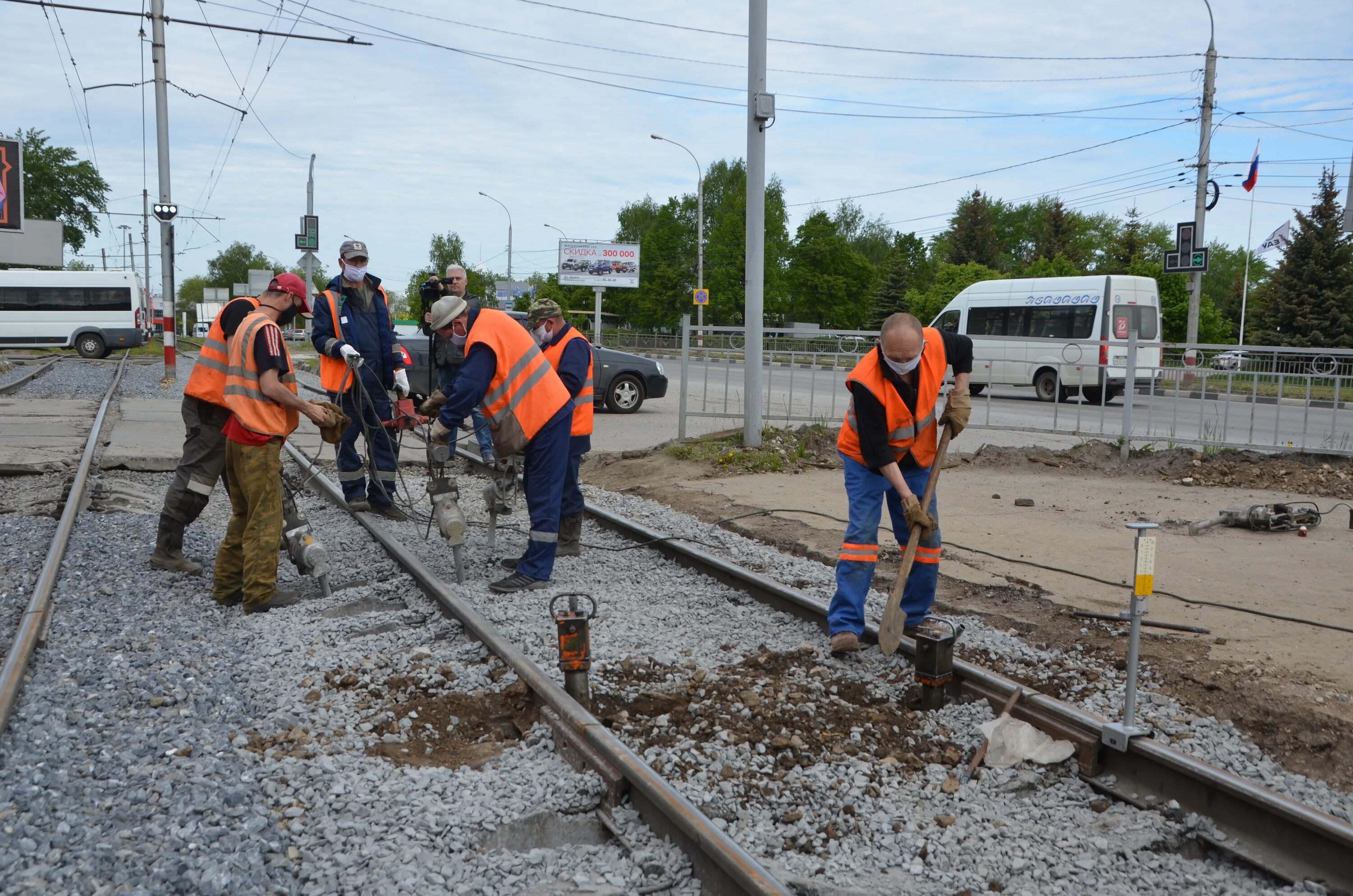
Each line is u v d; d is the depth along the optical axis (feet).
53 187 243.81
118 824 10.59
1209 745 13.48
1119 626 18.57
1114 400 53.21
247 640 17.28
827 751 13.42
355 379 26.40
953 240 288.30
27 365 102.27
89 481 32.17
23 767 11.75
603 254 200.54
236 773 11.91
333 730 13.57
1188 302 154.51
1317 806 12.02
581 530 26.96
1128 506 30.63
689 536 26.35
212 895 9.29
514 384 20.03
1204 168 84.94
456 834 10.78
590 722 12.72
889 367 15.26
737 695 15.08
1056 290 77.51
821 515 29.25
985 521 28.40
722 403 43.34
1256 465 35.73
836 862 10.77
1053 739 13.53
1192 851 11.50
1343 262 155.22
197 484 21.38
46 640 16.69
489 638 16.34
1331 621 18.74
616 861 10.59
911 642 16.61
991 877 10.66
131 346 130.31
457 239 268.62
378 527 25.71
